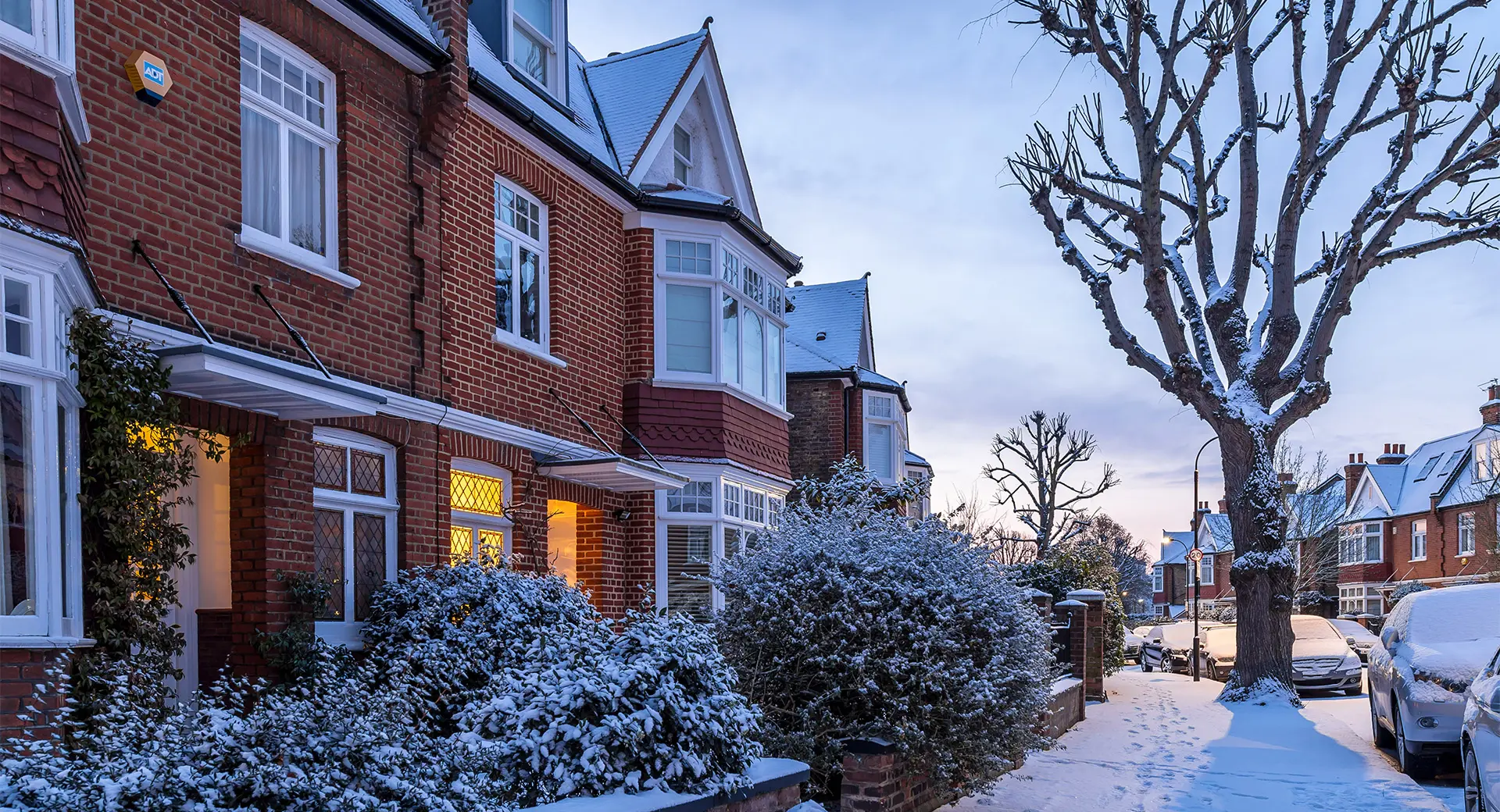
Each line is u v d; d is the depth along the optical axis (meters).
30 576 6.19
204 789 4.42
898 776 9.45
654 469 13.38
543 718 6.61
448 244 11.49
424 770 5.25
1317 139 20.02
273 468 9.09
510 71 13.70
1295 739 15.11
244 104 9.26
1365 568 54.75
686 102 16.80
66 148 6.95
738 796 6.86
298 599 9.17
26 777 4.29
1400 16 19.05
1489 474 44.31
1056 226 21.08
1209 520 75.62
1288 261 20.72
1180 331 20.78
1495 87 18.59
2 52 6.20
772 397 17.75
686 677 7.20
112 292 7.79
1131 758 13.66
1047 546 41.34
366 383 10.22
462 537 11.92
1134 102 19.62
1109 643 26.92
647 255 15.12
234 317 8.81
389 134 10.76
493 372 12.15
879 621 9.67
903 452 30.97
